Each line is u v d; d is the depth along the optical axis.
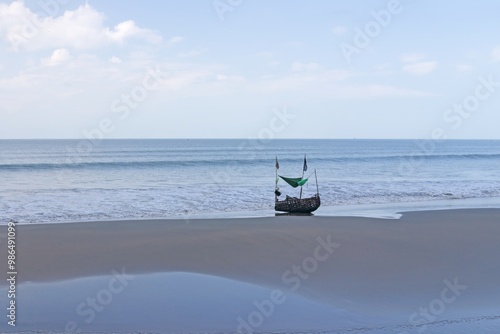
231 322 9.08
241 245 14.80
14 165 52.75
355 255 13.71
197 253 13.87
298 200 22.52
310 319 9.27
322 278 11.70
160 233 16.50
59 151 101.88
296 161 67.12
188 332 8.64
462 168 55.88
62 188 32.34
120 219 20.11
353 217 20.30
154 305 9.86
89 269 12.28
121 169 50.62
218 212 22.64
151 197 27.94
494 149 137.75
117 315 9.30
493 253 14.16
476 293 10.81
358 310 9.75
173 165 56.47
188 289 10.87
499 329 8.85
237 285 11.18
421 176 44.38
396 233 16.67
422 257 13.60
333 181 38.81
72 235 16.09
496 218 20.06
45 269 12.23
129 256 13.51
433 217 20.27
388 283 11.41
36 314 9.29
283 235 16.12
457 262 13.17
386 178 41.94
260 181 38.59
